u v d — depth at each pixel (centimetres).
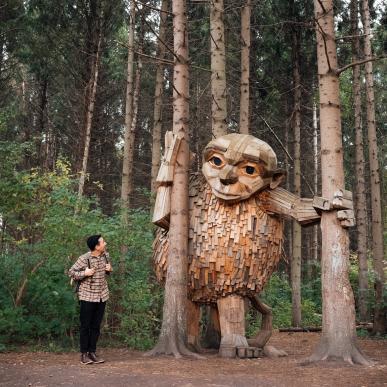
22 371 588
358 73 1410
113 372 576
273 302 1540
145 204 1677
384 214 2103
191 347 755
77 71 1581
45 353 757
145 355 709
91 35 1505
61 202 895
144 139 2170
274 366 625
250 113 1481
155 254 795
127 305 863
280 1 1350
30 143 909
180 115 768
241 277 716
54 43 1553
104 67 1670
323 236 678
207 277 726
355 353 639
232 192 711
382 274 1269
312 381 526
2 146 877
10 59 1812
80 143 1550
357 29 1373
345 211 664
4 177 866
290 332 1298
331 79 703
